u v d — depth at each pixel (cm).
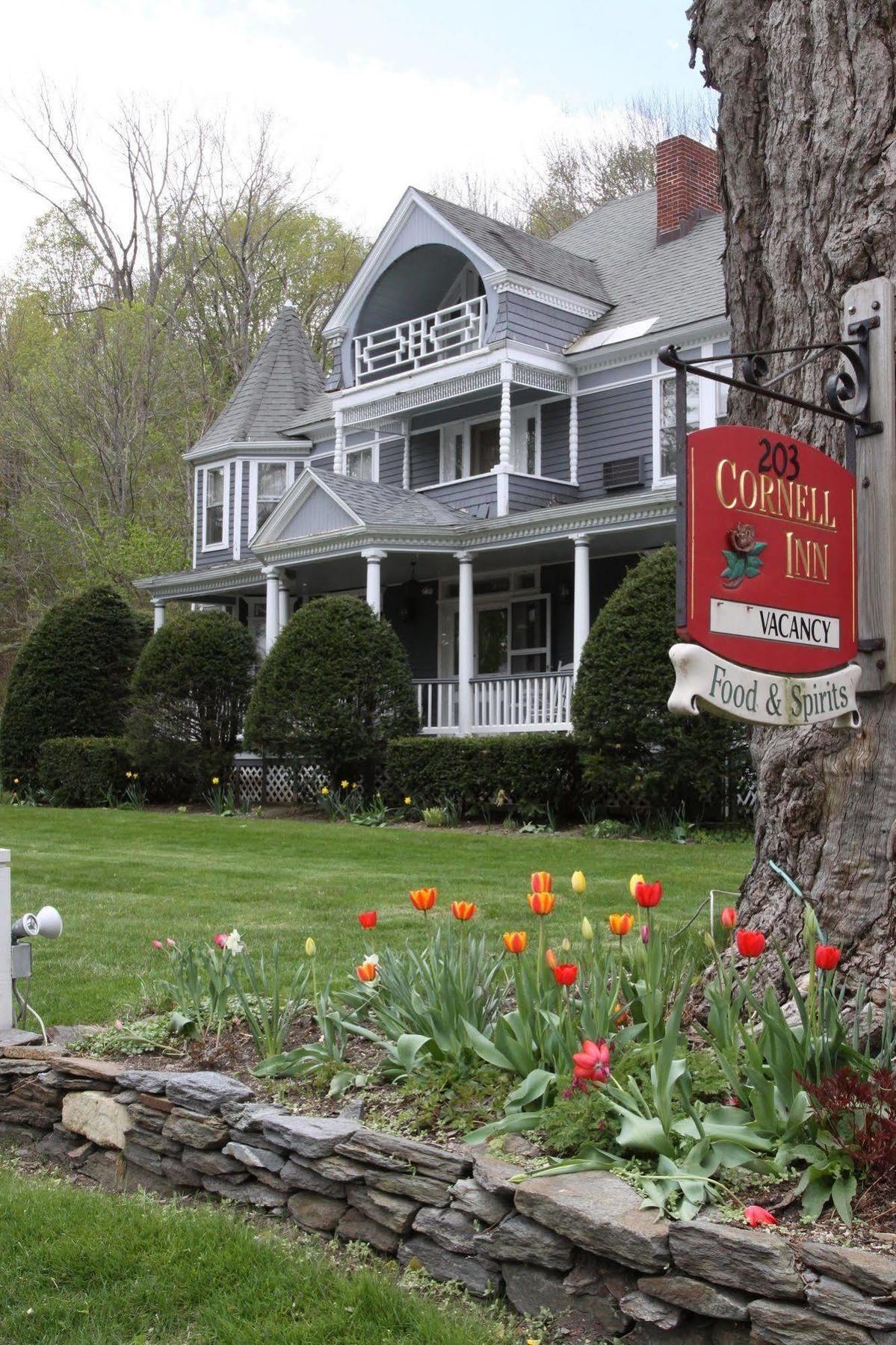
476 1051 360
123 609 2255
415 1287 306
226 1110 369
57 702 2166
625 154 4025
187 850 1260
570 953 477
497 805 1498
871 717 370
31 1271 331
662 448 1861
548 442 2025
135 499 3450
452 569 2061
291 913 837
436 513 1934
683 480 305
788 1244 249
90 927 791
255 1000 457
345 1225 334
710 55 464
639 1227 264
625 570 1883
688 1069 334
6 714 2202
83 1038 457
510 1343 275
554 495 1953
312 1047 404
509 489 1900
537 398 2033
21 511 3531
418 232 2055
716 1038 339
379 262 2128
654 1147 293
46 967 665
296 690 1697
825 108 404
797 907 395
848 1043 330
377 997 416
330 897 909
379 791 1669
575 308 2019
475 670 2088
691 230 2159
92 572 3247
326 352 4003
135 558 3059
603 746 1349
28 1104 441
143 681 1925
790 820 398
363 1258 326
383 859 1158
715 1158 290
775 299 430
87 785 2000
